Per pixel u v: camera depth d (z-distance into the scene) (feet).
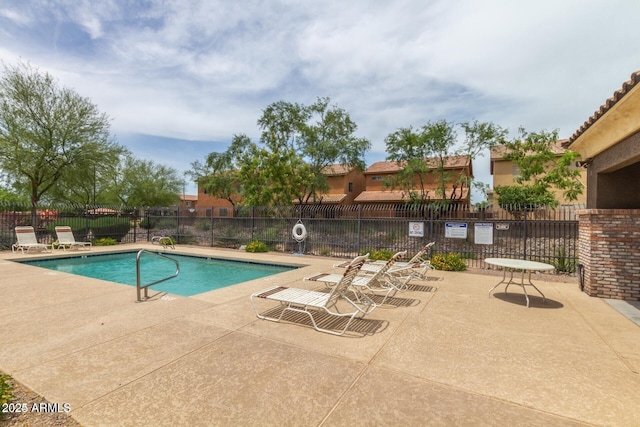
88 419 8.17
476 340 13.97
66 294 21.35
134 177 117.29
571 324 16.16
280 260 39.17
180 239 58.44
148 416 8.32
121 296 20.92
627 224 21.11
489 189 71.87
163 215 60.95
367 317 17.12
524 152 58.44
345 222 44.09
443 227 38.27
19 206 47.19
